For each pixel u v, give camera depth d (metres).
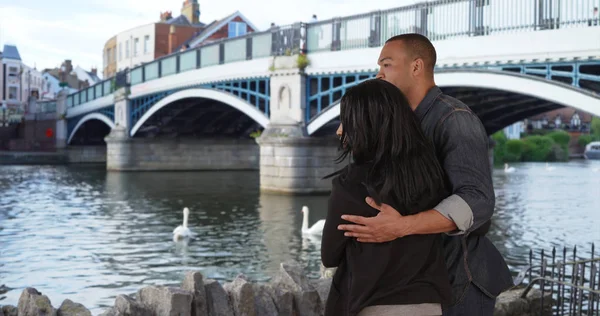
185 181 36.75
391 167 2.17
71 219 20.42
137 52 67.62
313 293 4.41
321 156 27.41
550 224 18.80
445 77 20.22
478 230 2.37
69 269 12.72
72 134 58.78
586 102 16.42
